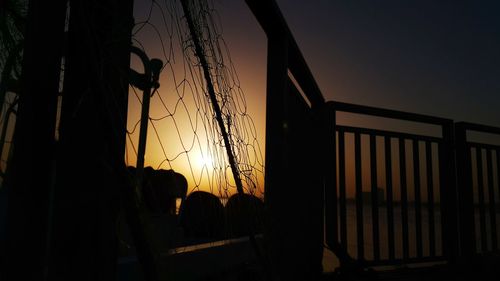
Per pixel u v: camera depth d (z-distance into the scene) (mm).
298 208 2100
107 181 628
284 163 1704
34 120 568
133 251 1259
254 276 1585
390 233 2803
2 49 1120
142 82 1264
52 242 599
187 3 1002
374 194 2805
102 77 606
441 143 3234
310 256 2428
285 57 1780
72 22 627
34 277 536
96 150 627
